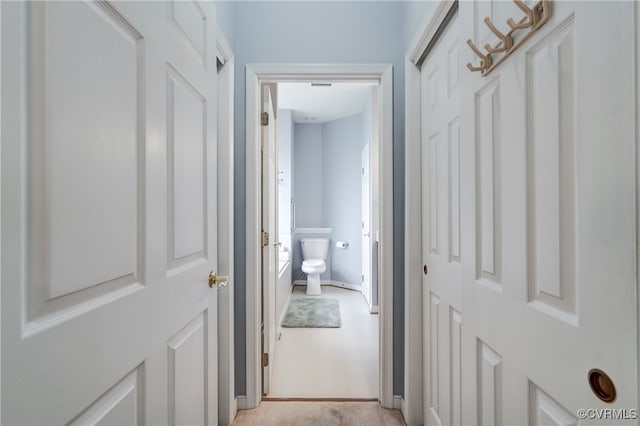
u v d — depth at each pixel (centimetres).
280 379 215
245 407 179
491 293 84
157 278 75
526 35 70
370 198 368
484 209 89
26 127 43
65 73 49
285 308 361
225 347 167
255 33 181
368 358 247
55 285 47
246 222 181
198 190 101
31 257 44
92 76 55
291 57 181
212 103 114
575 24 57
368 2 182
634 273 46
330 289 473
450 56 130
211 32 113
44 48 46
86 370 53
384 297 179
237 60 181
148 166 71
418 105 167
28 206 43
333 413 176
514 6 76
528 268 70
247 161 181
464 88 100
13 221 41
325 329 309
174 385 84
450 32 129
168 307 81
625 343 47
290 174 447
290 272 438
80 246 52
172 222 83
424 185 162
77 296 52
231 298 171
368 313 359
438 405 143
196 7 100
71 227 50
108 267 58
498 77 82
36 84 45
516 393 74
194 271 97
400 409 178
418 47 154
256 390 182
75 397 50
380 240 185
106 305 58
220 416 166
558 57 62
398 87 180
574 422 57
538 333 66
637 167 45
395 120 180
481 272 91
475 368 93
